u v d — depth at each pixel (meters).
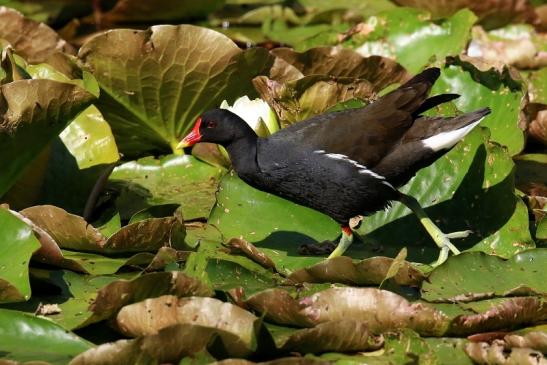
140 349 7.49
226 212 10.67
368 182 10.20
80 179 11.07
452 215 10.52
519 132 11.66
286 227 10.66
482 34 15.28
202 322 7.97
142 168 12.14
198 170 12.09
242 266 9.31
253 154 10.47
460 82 12.17
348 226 10.36
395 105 10.27
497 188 10.28
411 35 14.23
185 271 9.07
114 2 15.77
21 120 9.36
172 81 11.73
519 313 8.52
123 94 11.85
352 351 8.16
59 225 9.59
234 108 11.35
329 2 16.98
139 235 9.56
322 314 8.37
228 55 11.50
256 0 17.12
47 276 9.02
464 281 9.09
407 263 9.04
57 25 16.05
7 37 13.20
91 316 8.19
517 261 9.35
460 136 10.09
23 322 8.12
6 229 8.73
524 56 14.97
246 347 7.83
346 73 12.77
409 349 8.09
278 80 11.92
